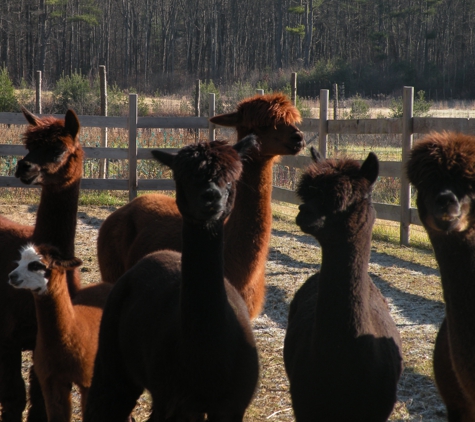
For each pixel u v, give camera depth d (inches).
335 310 144.9
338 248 144.5
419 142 142.4
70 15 2815.0
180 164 141.6
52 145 205.6
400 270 366.9
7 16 2696.9
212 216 139.5
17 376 198.7
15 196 579.8
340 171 144.9
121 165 642.8
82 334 183.5
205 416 165.3
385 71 2410.2
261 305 217.6
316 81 2094.0
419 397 213.3
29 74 2731.3
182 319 144.2
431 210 133.5
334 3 3048.7
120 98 1285.7
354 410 145.5
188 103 1419.8
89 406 168.9
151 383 151.3
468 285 140.5
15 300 195.6
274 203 602.2
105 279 258.1
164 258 180.4
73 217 212.4
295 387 154.9
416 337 263.9
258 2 2987.2
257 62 2938.0
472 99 2153.1
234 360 147.9
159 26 3083.2
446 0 2883.9
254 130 218.8
